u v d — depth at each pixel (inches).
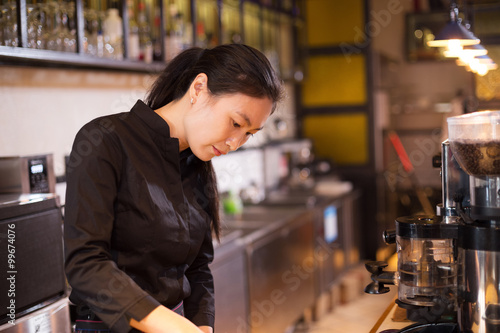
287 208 177.8
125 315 47.1
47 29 101.3
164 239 55.8
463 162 48.8
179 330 46.3
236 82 52.9
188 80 57.2
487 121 46.2
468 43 89.1
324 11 236.8
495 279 47.6
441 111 267.4
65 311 77.0
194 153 57.3
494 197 47.6
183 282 60.5
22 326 68.9
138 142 54.6
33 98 106.3
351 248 217.9
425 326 54.7
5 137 100.3
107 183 51.3
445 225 52.4
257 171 206.1
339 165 239.5
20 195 76.9
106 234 50.0
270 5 199.9
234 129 55.0
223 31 178.2
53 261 75.0
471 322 49.6
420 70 270.4
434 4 248.8
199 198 63.7
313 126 243.4
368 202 235.5
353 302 199.6
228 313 121.3
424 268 54.9
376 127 237.0
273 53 204.8
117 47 117.1
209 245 66.7
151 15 144.6
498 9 205.6
